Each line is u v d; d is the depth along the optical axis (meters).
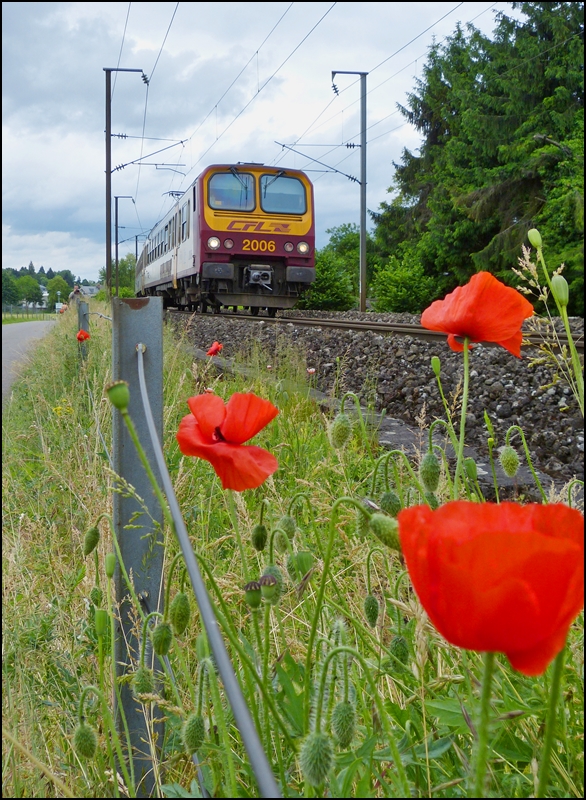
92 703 1.85
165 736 1.68
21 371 10.09
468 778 1.17
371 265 41.75
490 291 1.43
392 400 6.93
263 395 5.47
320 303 31.47
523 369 6.45
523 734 1.39
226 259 17.81
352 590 2.15
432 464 1.53
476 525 0.81
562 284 1.41
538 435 5.16
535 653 0.74
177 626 1.31
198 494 3.00
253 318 16.28
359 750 1.16
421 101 38.00
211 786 1.34
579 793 1.22
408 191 39.47
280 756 1.31
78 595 2.49
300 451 3.80
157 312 1.94
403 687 1.53
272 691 1.40
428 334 9.63
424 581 0.75
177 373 6.08
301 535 2.42
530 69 25.48
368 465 3.45
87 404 5.27
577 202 21.47
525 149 24.97
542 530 0.83
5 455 4.60
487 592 0.68
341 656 1.22
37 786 1.57
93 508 2.93
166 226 25.33
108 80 27.92
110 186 28.28
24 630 2.25
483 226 27.22
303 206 18.31
